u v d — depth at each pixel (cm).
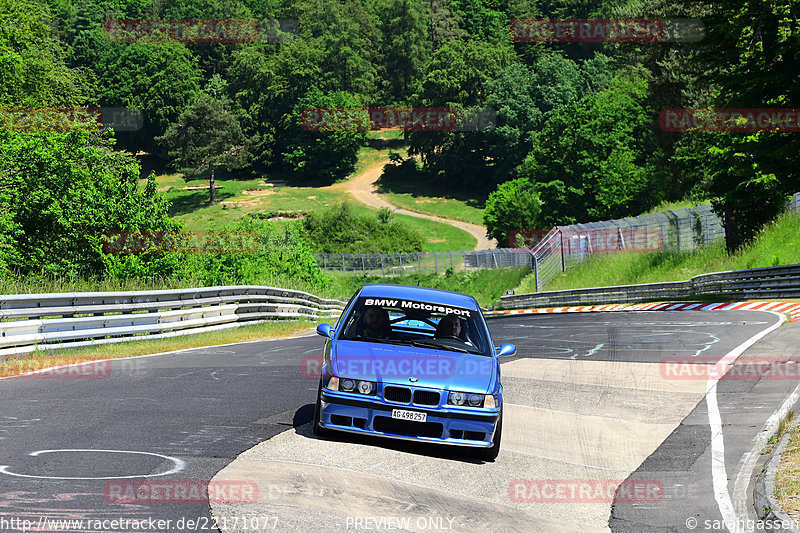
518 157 14338
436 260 7788
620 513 687
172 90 17112
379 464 773
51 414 880
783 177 3647
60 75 5369
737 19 3603
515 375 1432
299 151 16075
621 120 8350
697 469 821
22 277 2447
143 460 708
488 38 18962
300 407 1033
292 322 2991
